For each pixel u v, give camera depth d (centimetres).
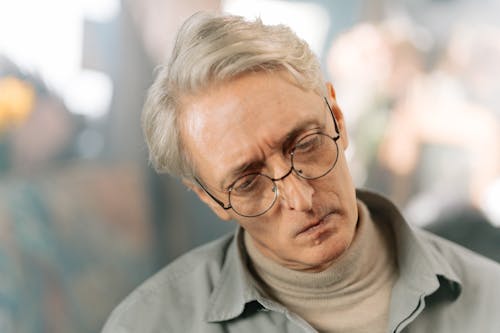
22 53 251
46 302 245
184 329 99
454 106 302
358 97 304
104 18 273
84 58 269
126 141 280
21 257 242
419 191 303
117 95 279
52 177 258
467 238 294
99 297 262
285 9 294
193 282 105
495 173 296
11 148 248
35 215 250
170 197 292
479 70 301
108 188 275
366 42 301
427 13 302
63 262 254
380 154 303
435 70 304
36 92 255
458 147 300
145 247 282
